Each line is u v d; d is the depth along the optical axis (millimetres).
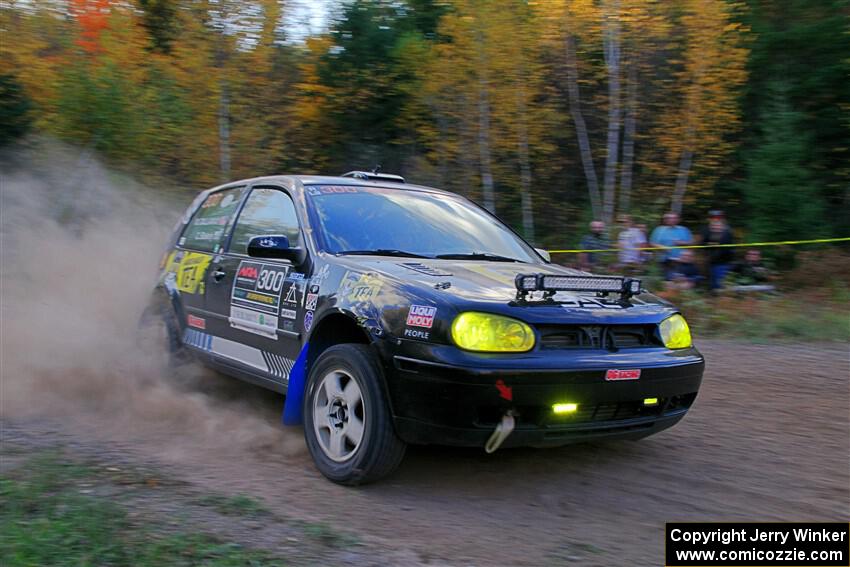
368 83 18172
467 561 3035
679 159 16438
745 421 5148
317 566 2893
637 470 4176
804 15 16812
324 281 4176
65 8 15312
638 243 12273
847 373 6676
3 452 4199
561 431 3582
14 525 3092
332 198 4797
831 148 16469
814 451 4508
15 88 15188
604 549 3191
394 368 3602
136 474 3881
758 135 17078
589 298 3906
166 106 15461
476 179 17547
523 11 15867
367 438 3656
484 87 16281
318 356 4160
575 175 18547
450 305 3531
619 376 3602
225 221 5508
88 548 2912
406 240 4645
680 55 15914
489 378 3375
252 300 4738
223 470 4055
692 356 4000
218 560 2852
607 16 15445
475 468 4148
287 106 17219
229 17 15367
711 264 11602
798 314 9633
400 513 3523
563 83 17562
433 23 19047
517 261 4793
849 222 16062
